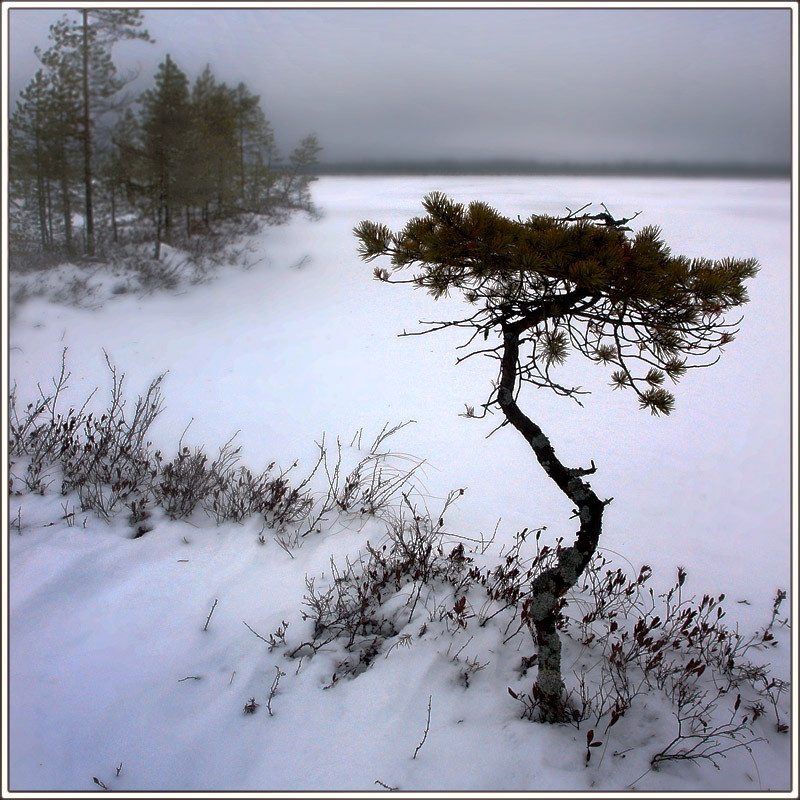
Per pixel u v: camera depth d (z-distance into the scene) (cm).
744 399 733
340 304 1213
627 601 362
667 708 272
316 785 232
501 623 325
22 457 482
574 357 900
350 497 459
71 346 863
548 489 520
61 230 1540
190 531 410
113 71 1498
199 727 261
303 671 293
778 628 352
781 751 255
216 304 1195
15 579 337
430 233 263
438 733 254
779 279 1295
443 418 672
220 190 1830
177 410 662
